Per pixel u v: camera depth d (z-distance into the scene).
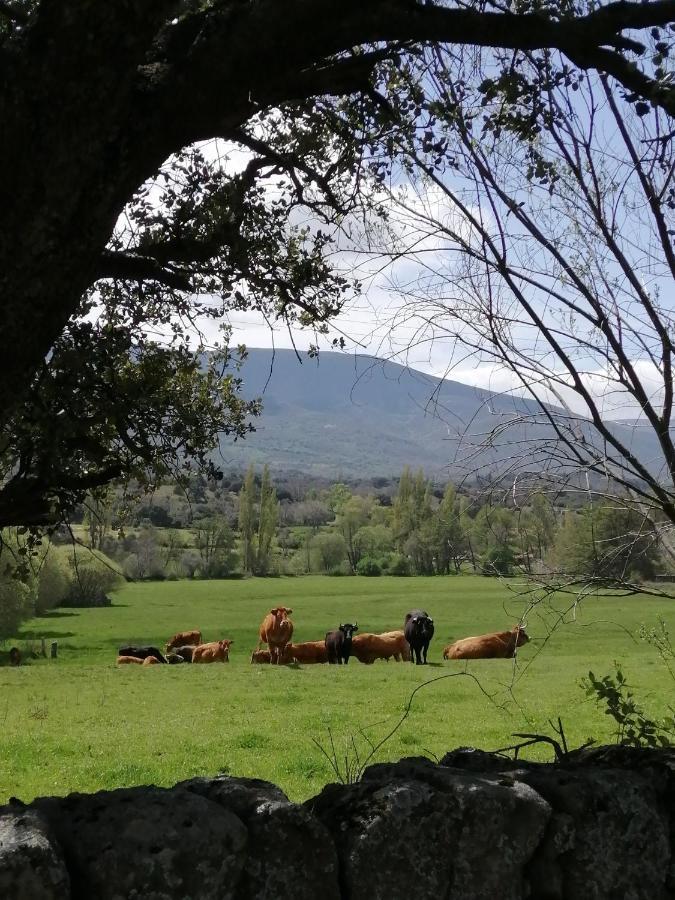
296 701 28.64
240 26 4.18
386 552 140.62
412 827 3.58
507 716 23.75
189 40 4.38
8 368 3.93
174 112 4.18
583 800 3.98
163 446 7.93
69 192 3.83
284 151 7.23
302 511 188.00
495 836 3.69
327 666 42.34
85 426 6.89
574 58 4.62
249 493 143.88
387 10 4.35
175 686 33.72
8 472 7.57
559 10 4.88
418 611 47.00
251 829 3.41
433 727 22.17
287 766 17.55
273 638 48.81
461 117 5.10
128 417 7.45
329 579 133.75
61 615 85.12
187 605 97.56
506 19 4.45
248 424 8.51
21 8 6.04
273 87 5.06
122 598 104.38
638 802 4.07
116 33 3.72
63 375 6.73
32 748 19.95
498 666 38.88
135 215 7.04
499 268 4.98
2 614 52.31
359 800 3.69
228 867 3.26
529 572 4.79
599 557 4.77
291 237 7.59
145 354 7.86
